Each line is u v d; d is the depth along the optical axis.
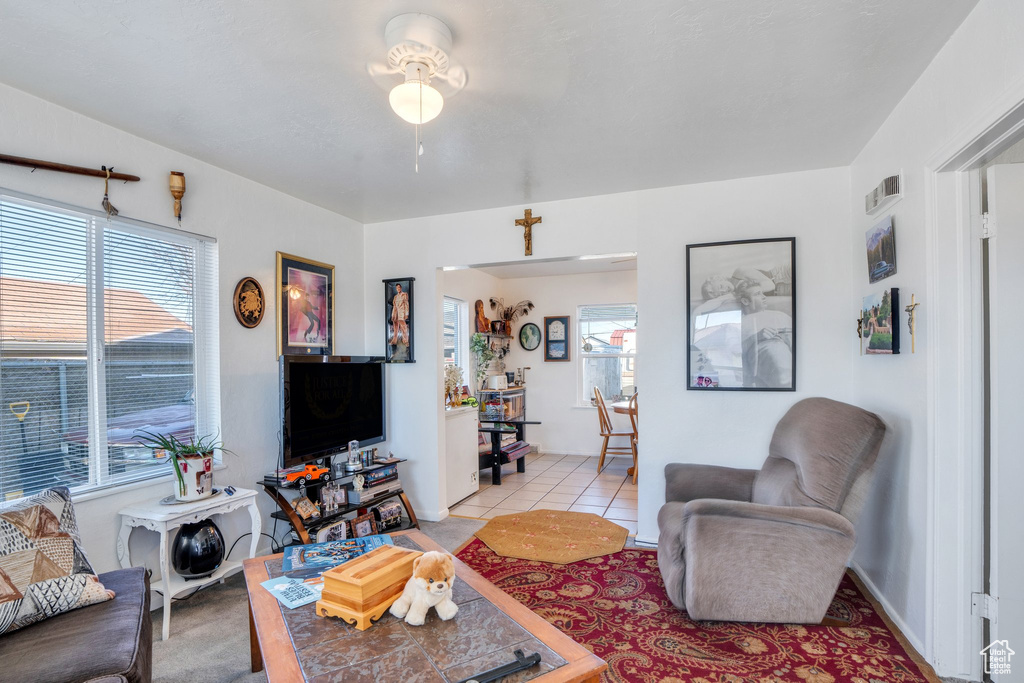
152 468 2.69
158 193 2.69
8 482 2.14
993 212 1.89
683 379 3.38
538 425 7.00
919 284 2.15
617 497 4.70
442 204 3.79
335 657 1.36
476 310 6.44
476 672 1.29
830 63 2.00
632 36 1.81
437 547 2.17
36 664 1.42
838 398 3.09
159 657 2.18
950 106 1.85
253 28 1.75
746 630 2.34
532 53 1.91
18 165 2.13
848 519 2.31
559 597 2.70
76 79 2.07
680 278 3.41
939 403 2.01
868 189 2.77
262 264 3.32
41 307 2.25
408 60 1.77
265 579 1.90
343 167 3.04
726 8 1.67
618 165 3.05
